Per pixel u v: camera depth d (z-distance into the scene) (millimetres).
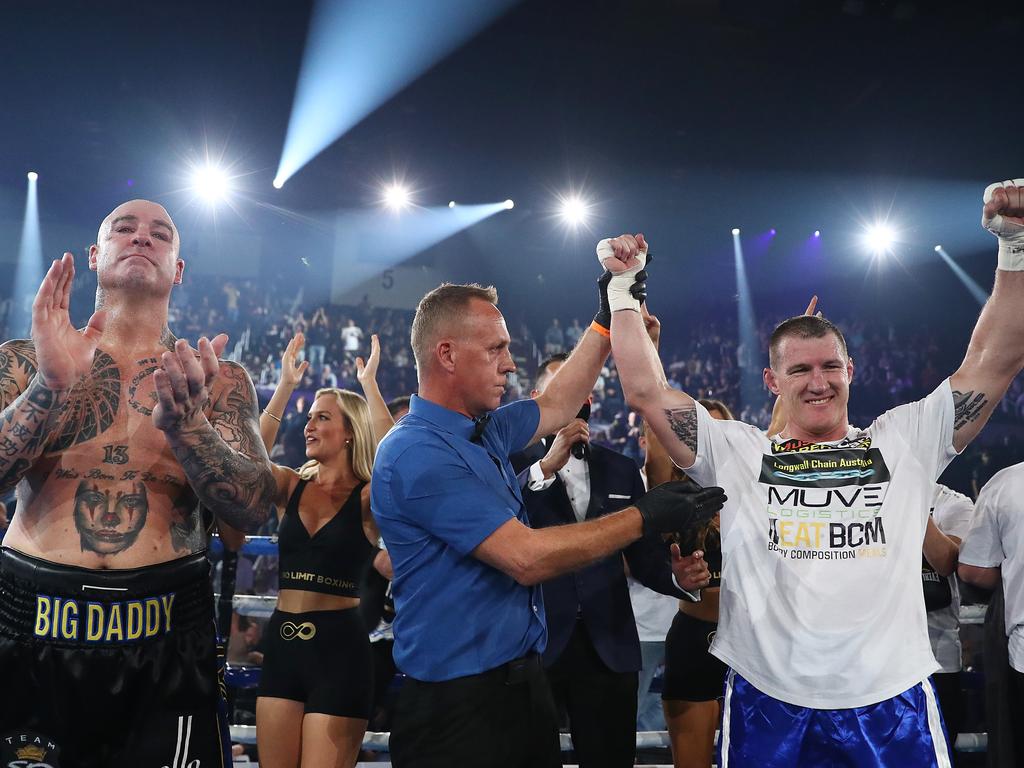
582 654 2451
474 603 1733
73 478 1704
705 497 1811
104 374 1773
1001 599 2301
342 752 2645
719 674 2719
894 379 14969
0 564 1714
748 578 1907
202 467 1640
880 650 1785
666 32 11766
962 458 12273
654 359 2066
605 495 2662
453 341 1891
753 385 16188
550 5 11414
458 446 1791
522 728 1723
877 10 10859
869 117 12812
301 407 11641
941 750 1761
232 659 4094
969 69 11438
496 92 12891
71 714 1641
